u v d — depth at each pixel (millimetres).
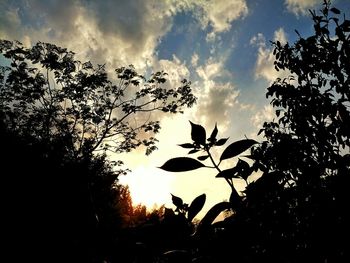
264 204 903
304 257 960
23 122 19219
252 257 831
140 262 752
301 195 1218
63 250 727
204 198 871
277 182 916
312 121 3545
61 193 831
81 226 774
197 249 812
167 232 812
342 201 1208
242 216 860
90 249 732
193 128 912
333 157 2061
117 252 736
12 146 9398
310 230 1055
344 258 1022
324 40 4238
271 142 4027
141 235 788
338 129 3309
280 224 913
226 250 810
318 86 4145
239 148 876
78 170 890
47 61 18172
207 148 901
